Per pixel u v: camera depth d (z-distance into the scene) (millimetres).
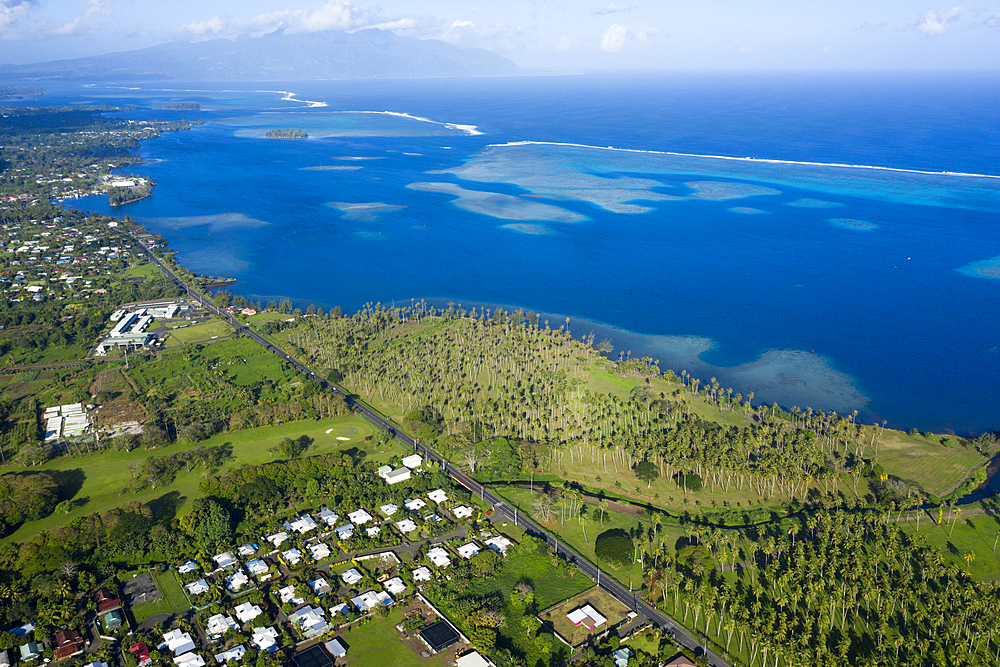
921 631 163875
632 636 163125
